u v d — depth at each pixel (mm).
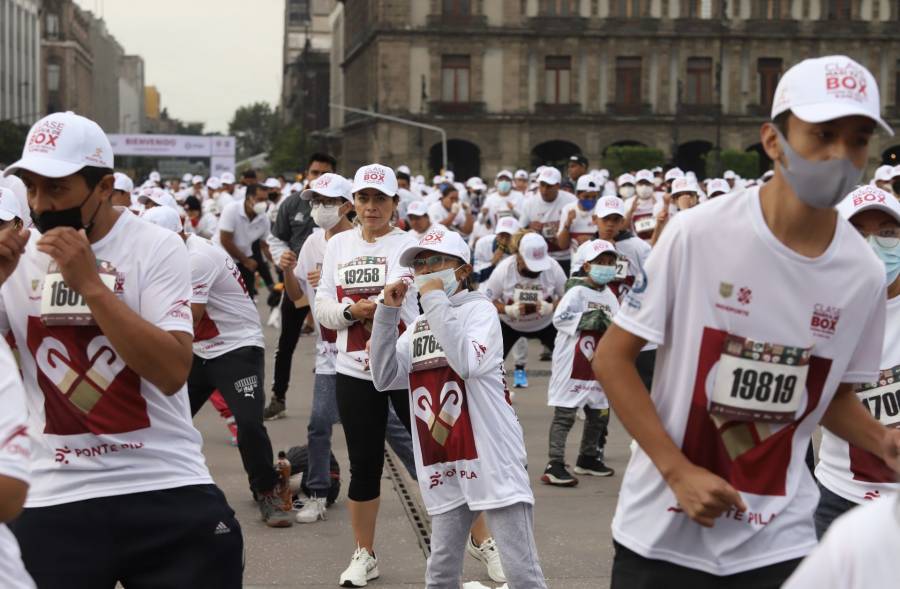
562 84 68062
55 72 129500
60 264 3762
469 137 67688
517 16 67312
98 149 3885
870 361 3521
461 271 5492
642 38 67562
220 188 29891
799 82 3072
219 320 7625
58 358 4027
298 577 6602
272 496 7629
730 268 3344
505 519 5289
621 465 9602
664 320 3412
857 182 3117
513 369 14695
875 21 67938
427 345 5445
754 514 3424
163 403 4113
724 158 60031
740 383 3367
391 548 7180
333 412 7688
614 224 11117
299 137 100125
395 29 66875
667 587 3488
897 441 3549
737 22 67750
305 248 8453
